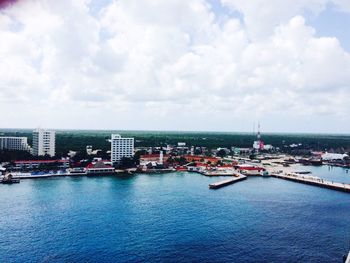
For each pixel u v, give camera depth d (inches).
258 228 5994.1
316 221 6505.9
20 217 6338.6
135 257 4660.4
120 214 6678.2
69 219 6274.6
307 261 4638.3
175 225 6072.8
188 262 4539.9
